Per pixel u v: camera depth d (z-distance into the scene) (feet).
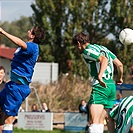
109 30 294.46
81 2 291.99
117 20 290.35
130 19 288.92
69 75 228.63
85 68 279.69
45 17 295.28
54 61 298.56
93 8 292.20
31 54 58.85
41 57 299.58
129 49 279.69
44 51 297.74
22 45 57.72
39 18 296.71
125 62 276.82
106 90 60.29
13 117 60.54
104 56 59.77
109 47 290.56
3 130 59.62
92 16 295.07
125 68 269.85
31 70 59.62
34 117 155.02
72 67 281.95
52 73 253.03
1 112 60.54
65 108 202.18
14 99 59.06
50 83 221.87
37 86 212.02
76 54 283.38
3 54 311.06
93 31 296.51
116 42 290.76
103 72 58.13
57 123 157.79
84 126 152.46
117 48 287.69
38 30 59.82
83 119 152.66
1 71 73.92
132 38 65.87
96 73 60.29
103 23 294.05
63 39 296.51
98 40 297.74
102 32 296.10
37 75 251.19
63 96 206.69
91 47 59.98
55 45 298.56
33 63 59.62
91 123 59.88
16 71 59.11
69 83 215.10
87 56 59.82
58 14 293.02
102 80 58.85
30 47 58.49
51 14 295.28
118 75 63.77
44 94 206.08
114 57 62.34
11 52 319.88
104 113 60.90
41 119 154.81
